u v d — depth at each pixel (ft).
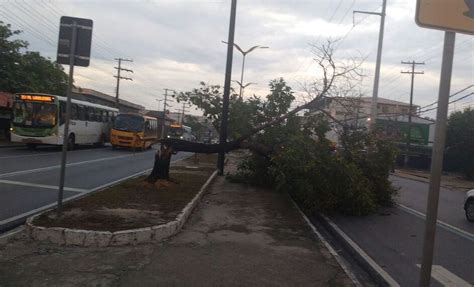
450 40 12.32
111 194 38.17
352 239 32.19
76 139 104.58
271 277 20.83
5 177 49.14
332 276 21.66
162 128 172.55
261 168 55.06
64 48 27.14
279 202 43.68
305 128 49.01
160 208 32.89
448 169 160.45
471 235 36.45
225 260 22.91
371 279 23.03
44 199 37.76
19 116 91.09
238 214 36.01
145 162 86.79
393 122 166.40
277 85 55.77
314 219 41.42
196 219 32.76
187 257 22.91
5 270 19.35
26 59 116.37
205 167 79.41
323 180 41.16
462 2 12.23
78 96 144.15
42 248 22.68
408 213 46.14
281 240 28.19
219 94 62.90
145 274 19.89
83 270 19.92
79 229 24.21
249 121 55.16
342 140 48.98
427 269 12.70
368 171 48.62
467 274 24.67
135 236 24.62
